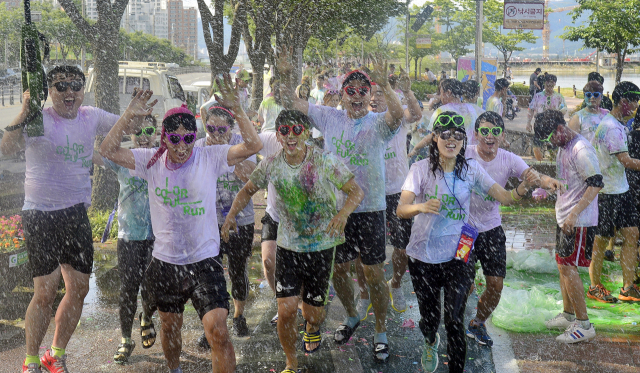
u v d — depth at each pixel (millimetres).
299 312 5832
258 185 4246
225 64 12508
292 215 4121
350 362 4539
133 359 4664
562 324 5164
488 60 15664
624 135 5605
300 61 21078
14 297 5582
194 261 3805
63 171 4316
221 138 4836
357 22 23016
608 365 4469
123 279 4598
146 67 15766
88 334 5133
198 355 4719
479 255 4848
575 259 4902
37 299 4293
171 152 3748
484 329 4914
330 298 6016
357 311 5285
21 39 4168
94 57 8914
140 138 4926
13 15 29938
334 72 30516
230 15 23547
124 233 4566
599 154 5781
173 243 3797
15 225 5840
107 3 8766
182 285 3807
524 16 13789
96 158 4613
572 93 40562
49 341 4977
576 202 4910
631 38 22578
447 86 6457
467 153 4965
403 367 4500
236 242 4984
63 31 39312
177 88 16734
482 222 4781
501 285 4773
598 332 5094
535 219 9352
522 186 4156
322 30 23672
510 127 21438
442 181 4102
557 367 4449
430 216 4121
